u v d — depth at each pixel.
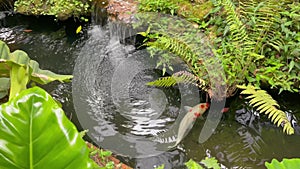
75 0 4.60
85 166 0.83
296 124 2.95
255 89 3.03
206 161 2.10
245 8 3.38
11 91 1.66
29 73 1.71
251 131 2.91
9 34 4.63
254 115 3.03
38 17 4.80
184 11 3.70
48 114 0.83
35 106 0.83
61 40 4.46
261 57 3.02
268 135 2.88
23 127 0.82
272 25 3.19
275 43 3.13
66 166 0.83
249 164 2.69
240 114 3.06
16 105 0.83
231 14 3.14
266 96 2.79
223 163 2.70
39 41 4.47
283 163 0.98
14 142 0.82
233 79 3.06
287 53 3.10
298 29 3.20
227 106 3.12
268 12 3.21
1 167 0.81
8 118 0.82
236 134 2.91
